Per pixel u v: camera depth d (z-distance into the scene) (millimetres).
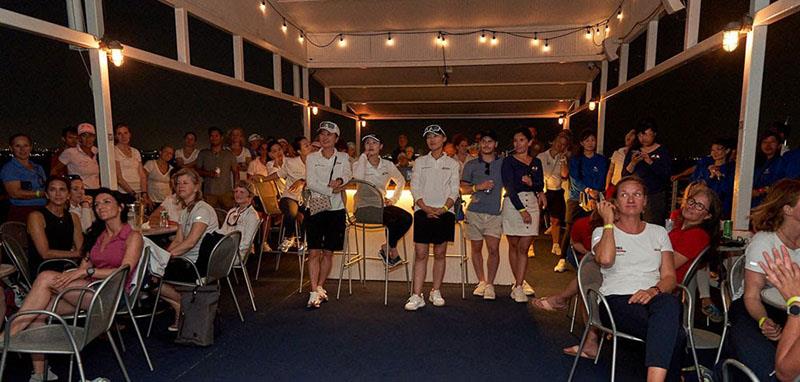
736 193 3443
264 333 3182
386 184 3953
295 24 7777
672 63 4484
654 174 3869
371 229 4242
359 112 11773
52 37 3361
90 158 4086
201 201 3225
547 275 4652
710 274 3670
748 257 1847
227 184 5340
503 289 4215
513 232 3719
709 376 2117
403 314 3549
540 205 3809
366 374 2592
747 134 3344
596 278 2469
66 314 2494
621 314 2160
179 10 4914
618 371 2623
